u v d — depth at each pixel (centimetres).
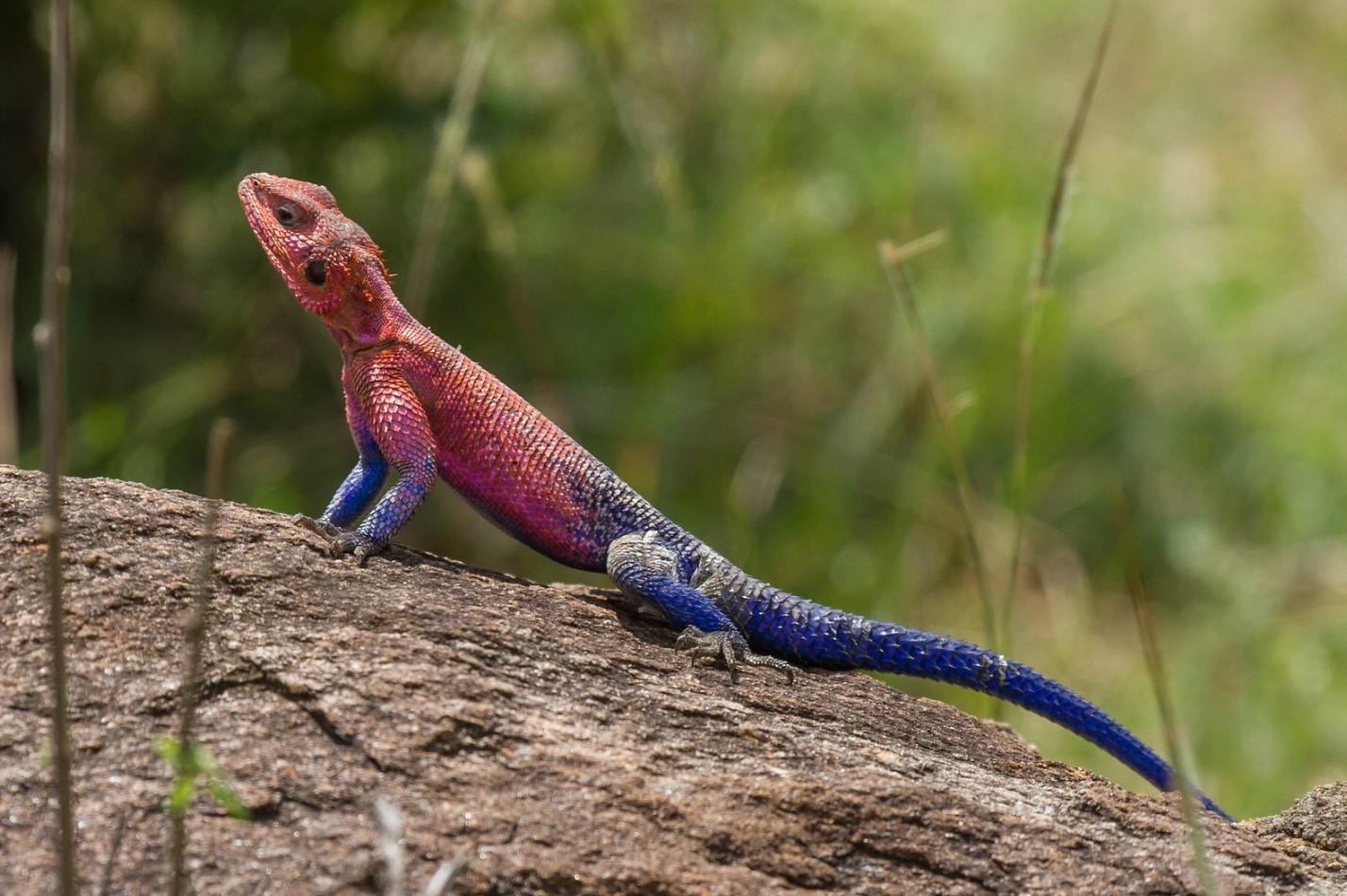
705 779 385
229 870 330
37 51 959
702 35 1059
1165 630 957
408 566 448
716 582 488
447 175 680
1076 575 983
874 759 410
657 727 400
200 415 956
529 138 1014
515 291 801
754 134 1052
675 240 985
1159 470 1049
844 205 1034
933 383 601
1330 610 923
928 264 1027
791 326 1028
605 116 1025
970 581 948
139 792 341
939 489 953
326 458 951
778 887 366
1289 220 1173
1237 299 1107
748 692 430
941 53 1095
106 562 392
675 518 930
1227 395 1073
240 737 359
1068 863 388
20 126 963
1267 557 957
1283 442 1029
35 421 933
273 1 969
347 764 360
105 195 996
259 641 383
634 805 371
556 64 1037
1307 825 429
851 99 1073
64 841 278
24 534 396
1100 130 1235
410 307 679
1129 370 1089
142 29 981
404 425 482
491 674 397
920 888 376
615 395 951
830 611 488
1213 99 1306
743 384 998
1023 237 1027
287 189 500
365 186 994
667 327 955
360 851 340
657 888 356
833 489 943
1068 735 828
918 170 1041
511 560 924
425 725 372
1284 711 847
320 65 965
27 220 968
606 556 501
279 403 973
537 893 347
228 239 1008
